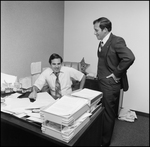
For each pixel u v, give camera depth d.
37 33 2.34
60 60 1.66
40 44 2.44
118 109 2.47
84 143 0.97
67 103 0.88
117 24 2.58
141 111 2.62
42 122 0.81
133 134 2.01
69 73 1.78
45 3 2.43
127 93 2.68
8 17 1.82
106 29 1.52
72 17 2.97
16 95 1.40
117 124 2.27
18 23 1.97
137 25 2.43
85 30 2.88
